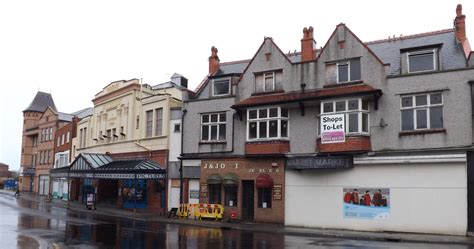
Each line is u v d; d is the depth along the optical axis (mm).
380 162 22406
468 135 20625
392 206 22062
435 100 21766
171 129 32250
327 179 24203
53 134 61500
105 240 17562
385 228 22109
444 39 24281
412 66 22766
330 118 23734
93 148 44188
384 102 22906
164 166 32125
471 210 20125
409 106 22312
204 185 29031
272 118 26094
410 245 17312
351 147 22859
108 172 34188
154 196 32719
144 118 35500
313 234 21016
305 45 26594
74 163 40344
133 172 31453
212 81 30141
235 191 27656
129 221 26438
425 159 21266
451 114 21125
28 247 13859
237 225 24438
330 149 23531
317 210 24281
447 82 21391
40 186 63938
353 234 20719
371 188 22734
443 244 17859
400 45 25500
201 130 29891
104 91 42844
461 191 20469
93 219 27078
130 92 37844
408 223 21562
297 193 25094
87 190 43438
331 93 23953
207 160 29125
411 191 21672
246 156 27109
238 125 28141
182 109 31188
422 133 21672
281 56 26719
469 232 20000
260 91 27391
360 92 22750
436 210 20969
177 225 24812
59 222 24484
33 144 72312
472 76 20859
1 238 16078
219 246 16344
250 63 28047
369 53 23641
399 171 22094
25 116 76062
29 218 26359
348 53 24344
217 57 32875
